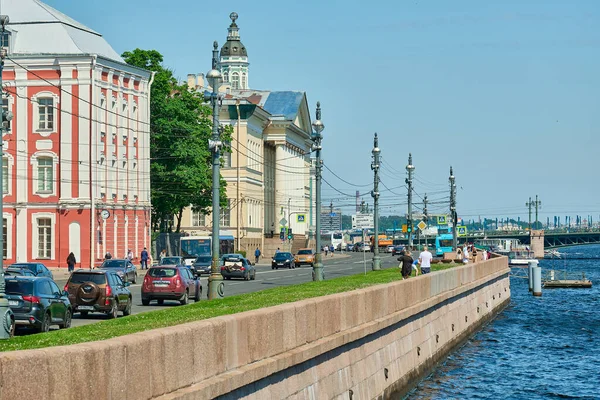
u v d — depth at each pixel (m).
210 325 17.56
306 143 193.38
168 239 117.12
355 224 84.56
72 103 95.12
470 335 57.41
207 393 16.69
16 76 96.12
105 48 102.69
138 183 106.00
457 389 38.22
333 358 25.28
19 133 96.25
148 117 107.50
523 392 38.72
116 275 46.06
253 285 74.31
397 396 33.41
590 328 65.19
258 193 156.00
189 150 110.25
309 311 23.44
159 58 112.00
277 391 20.73
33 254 96.31
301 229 190.50
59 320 36.72
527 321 70.31
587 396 38.09
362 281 53.88
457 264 87.62
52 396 12.51
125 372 14.35
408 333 36.19
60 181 95.75
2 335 30.75
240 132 146.38
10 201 96.75
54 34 97.12
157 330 15.96
